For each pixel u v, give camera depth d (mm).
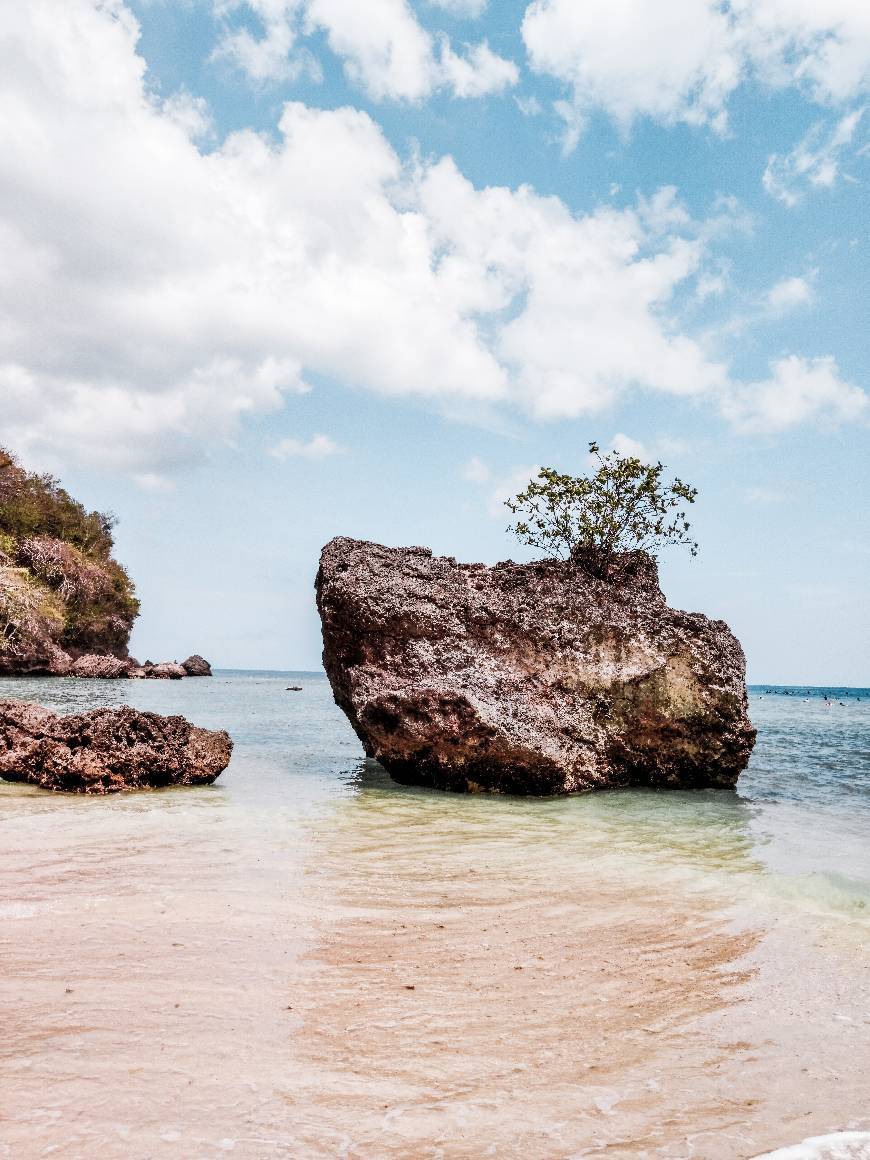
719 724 12938
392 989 4059
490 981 4227
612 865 7188
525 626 13305
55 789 10562
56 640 68312
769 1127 2803
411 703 11688
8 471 74438
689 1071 3232
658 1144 2672
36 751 11117
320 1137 2609
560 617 13422
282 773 13344
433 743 11555
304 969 4285
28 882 5852
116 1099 2781
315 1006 3779
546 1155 2572
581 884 6445
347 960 4473
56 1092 2811
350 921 5227
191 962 4289
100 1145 2473
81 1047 3193
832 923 5434
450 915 5469
